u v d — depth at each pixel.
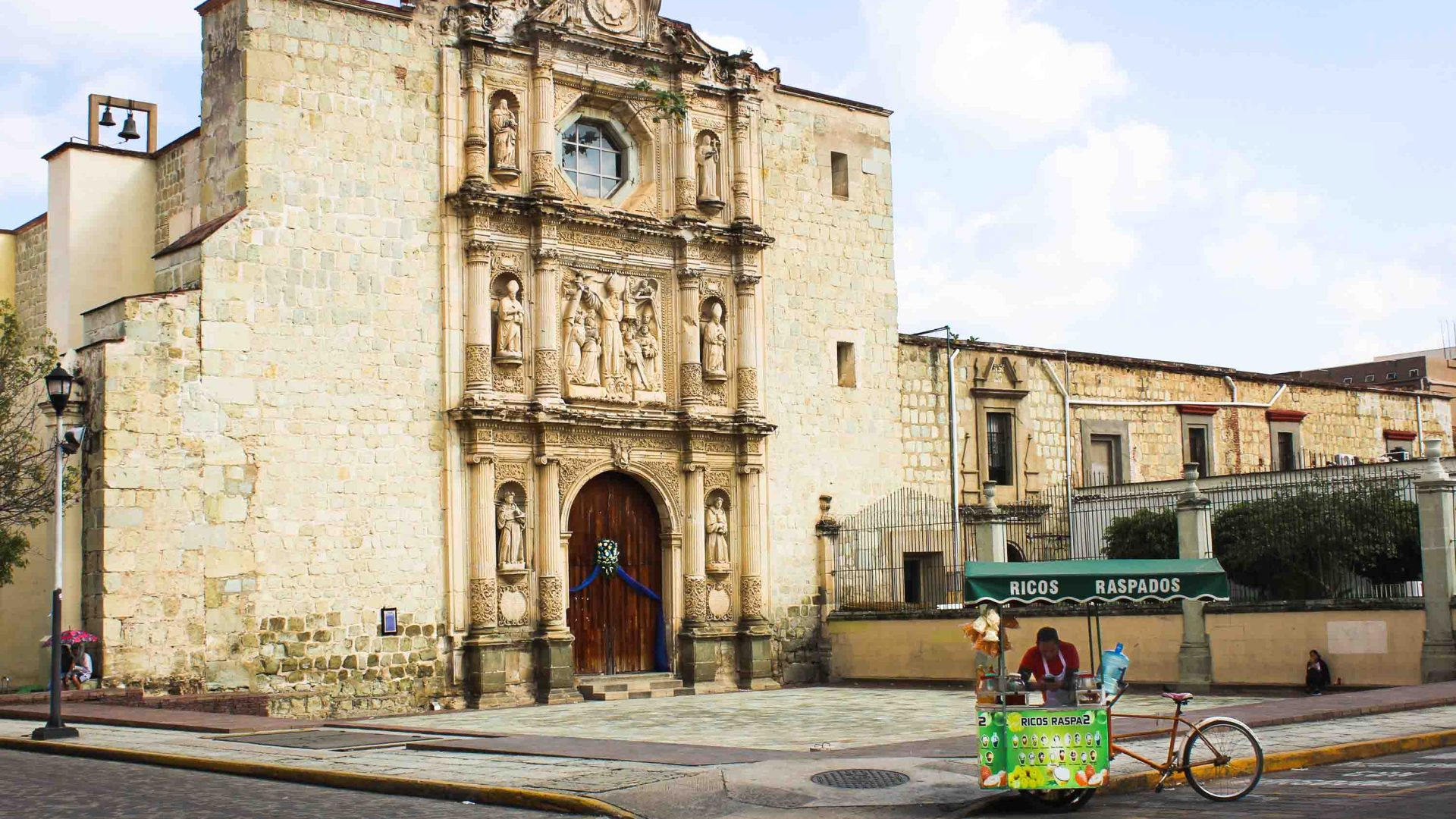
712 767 20.62
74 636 32.06
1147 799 18.70
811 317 46.09
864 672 43.94
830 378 46.38
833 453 46.16
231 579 34.38
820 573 45.38
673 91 43.06
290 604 35.19
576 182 42.00
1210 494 46.75
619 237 41.44
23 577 37.59
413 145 38.31
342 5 37.38
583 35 40.97
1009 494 51.38
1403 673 33.56
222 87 36.69
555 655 38.50
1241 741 19.28
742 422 43.03
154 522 33.34
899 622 43.09
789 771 19.95
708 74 43.97
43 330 40.31
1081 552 50.59
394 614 36.78
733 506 43.31
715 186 43.72
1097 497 48.94
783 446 44.94
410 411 37.62
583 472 40.12
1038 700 18.22
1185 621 37.12
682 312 42.56
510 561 38.41
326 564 35.88
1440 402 69.31
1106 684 18.59
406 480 37.38
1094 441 54.62
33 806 18.45
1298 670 35.22
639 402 41.38
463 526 38.12
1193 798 18.67
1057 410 53.28
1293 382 61.78
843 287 47.09
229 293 35.03
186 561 33.75
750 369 43.56
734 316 43.72
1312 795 18.17
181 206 38.53
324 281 36.50
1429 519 33.53
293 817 17.81
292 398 35.72
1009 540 50.38
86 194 38.97
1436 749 22.78
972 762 20.59
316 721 29.09
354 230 37.09
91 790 19.94
